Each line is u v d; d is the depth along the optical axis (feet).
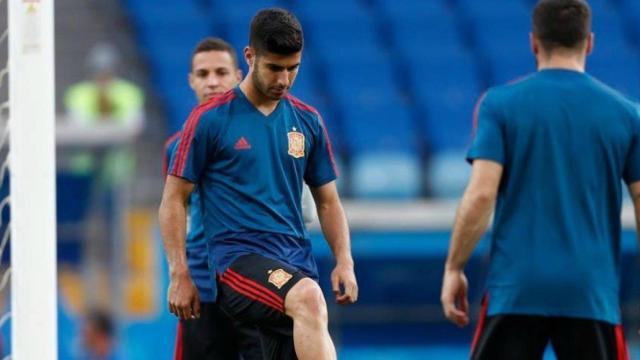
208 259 64.64
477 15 225.35
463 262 65.36
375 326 149.18
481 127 64.39
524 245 63.36
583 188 63.46
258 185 62.39
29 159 62.44
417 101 208.23
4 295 132.57
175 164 62.64
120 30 212.02
